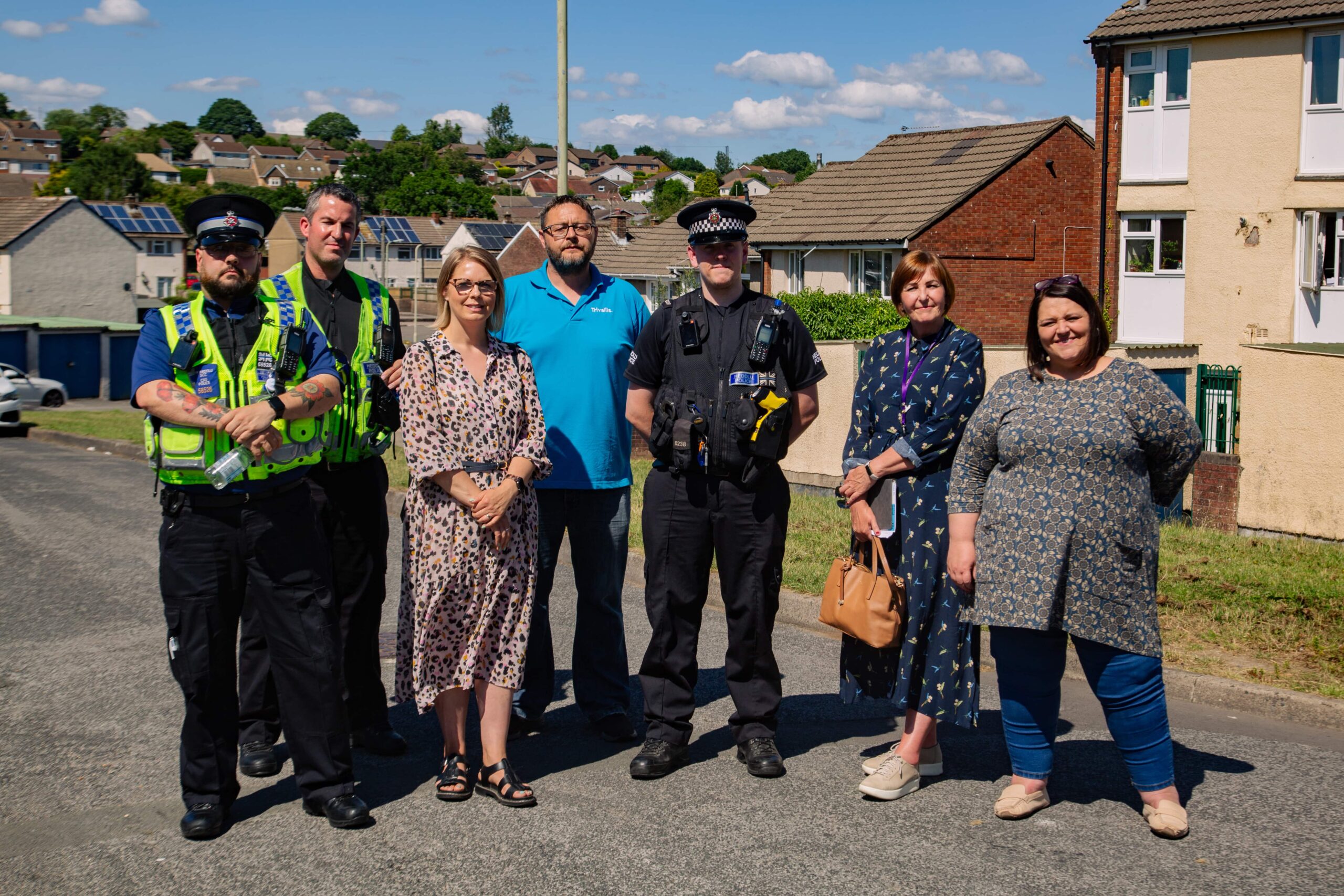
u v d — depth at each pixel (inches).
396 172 5639.8
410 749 203.0
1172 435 159.9
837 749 202.7
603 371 209.0
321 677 167.0
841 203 1320.1
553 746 204.5
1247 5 877.8
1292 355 375.6
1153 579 163.8
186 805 166.9
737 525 188.1
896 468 177.0
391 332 199.0
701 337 188.5
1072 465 161.0
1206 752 197.5
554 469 207.2
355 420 191.9
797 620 297.1
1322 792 179.3
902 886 148.3
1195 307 918.4
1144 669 163.0
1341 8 821.2
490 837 163.9
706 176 5684.1
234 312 166.2
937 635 175.9
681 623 191.6
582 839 163.0
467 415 177.3
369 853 158.6
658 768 187.0
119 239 2177.7
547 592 210.5
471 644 175.8
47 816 170.9
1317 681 224.2
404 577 182.9
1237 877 150.4
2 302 2063.2
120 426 848.9
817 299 1128.8
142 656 257.4
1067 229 1275.8
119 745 201.0
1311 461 371.9
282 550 163.6
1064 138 1262.3
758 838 163.3
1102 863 154.4
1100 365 165.3
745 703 191.8
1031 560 162.2
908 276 179.0
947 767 192.5
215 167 7145.7
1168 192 925.2
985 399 171.9
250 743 191.8
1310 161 860.0
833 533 379.6
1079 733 209.9
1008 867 153.6
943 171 1280.8
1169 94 924.0
